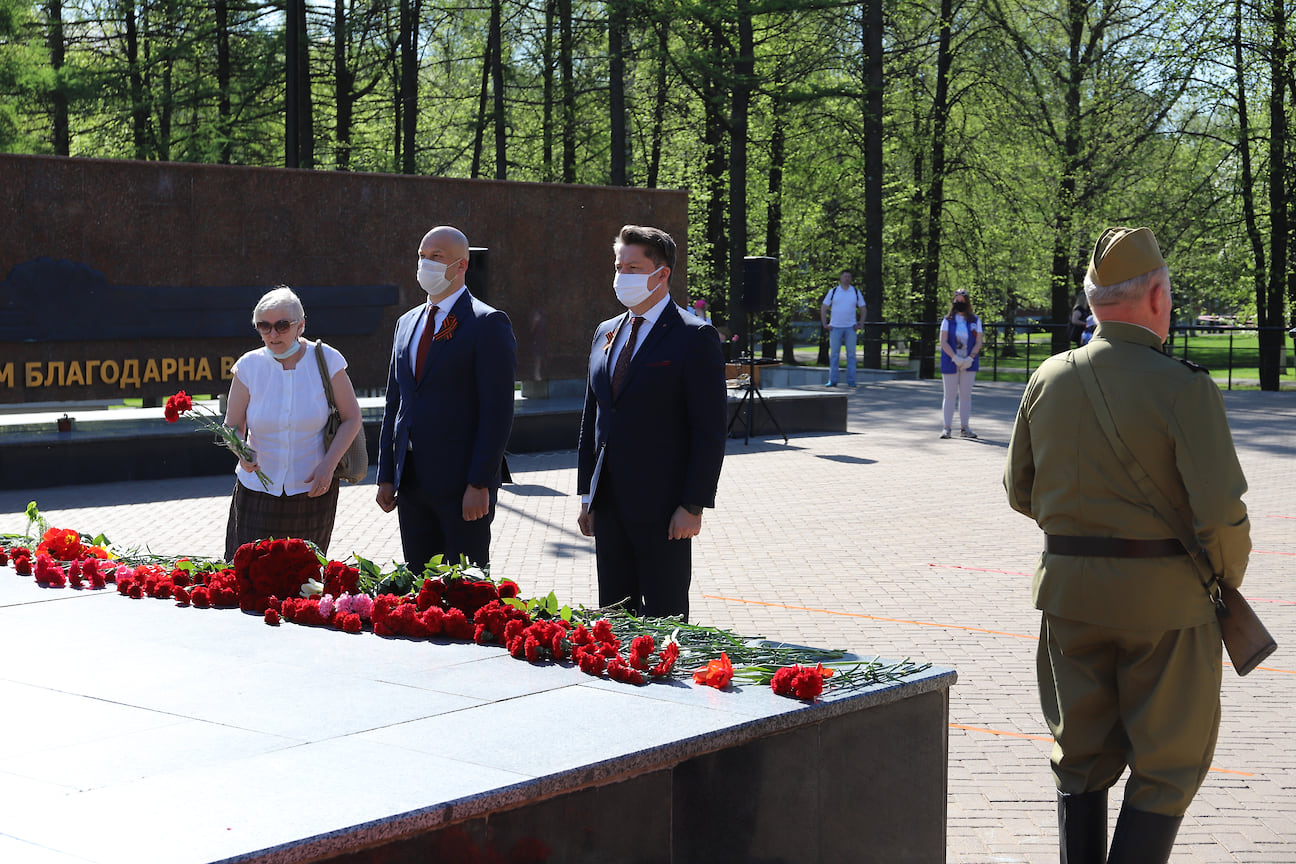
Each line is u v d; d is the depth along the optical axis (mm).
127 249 14055
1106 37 32688
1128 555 3488
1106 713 3646
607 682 3502
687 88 33531
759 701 3332
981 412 20484
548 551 9547
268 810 2531
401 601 4234
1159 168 31000
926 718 3572
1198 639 3498
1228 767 5141
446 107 36781
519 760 2836
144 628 4102
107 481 13086
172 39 28531
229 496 12195
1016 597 8117
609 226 17766
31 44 26031
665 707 3262
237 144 28297
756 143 33312
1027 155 32781
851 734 3385
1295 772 5082
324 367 5859
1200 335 43438
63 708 3221
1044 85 32250
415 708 3232
